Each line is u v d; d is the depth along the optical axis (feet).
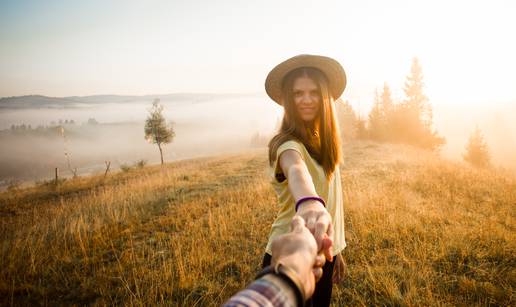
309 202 2.20
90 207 29.43
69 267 15.34
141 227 21.49
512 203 21.48
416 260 12.65
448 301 10.08
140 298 11.19
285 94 4.77
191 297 11.55
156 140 107.55
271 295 0.94
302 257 1.26
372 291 11.01
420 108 123.65
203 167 64.44
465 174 32.09
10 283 13.79
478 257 12.75
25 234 22.24
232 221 20.01
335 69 4.84
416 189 26.84
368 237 15.31
